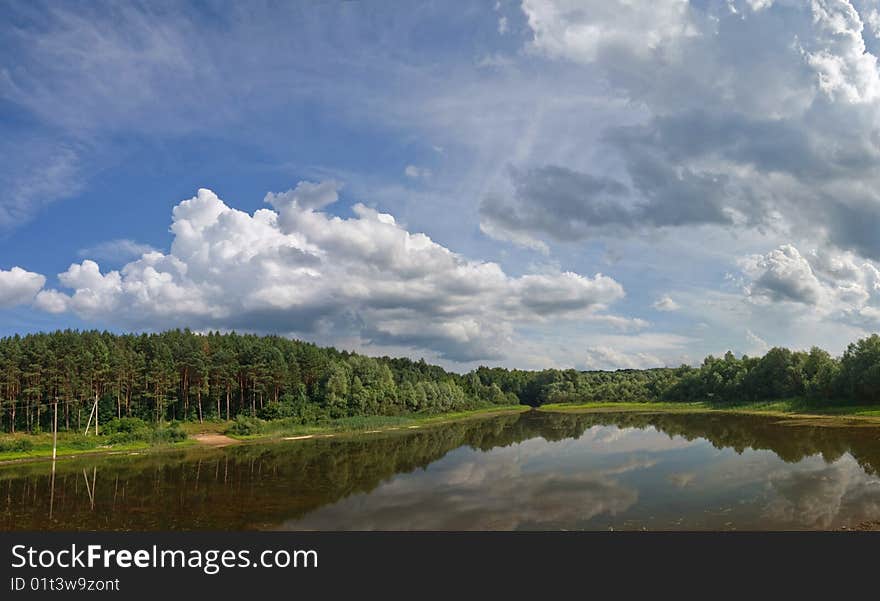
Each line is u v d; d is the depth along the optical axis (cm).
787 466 4794
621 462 5528
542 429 10406
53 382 9012
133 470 6000
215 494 4475
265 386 11475
